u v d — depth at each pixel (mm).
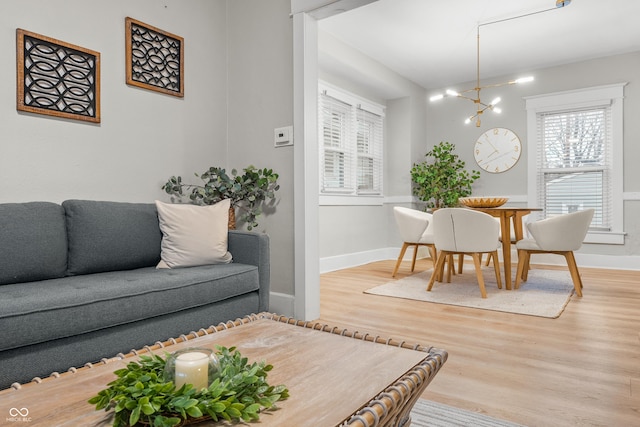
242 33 3061
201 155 2986
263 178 2750
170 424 652
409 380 870
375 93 5652
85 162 2361
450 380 1735
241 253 2391
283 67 2818
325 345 1124
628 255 4805
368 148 5625
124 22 2543
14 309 1342
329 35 4273
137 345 1705
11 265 1741
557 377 1761
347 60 4539
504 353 2061
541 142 5379
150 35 2672
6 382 1333
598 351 2080
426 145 6215
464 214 3299
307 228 2674
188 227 2283
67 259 2002
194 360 752
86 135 2365
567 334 2363
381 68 5156
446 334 2377
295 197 2709
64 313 1449
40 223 1897
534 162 5367
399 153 5895
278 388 802
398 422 930
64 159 2271
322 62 4477
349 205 5211
